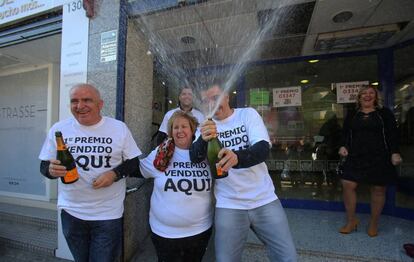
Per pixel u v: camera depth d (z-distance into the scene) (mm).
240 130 1896
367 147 2994
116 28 2984
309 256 2576
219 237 1832
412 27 3271
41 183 5215
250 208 1822
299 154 4383
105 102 2973
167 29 2639
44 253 3240
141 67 3275
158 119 3666
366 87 3100
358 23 3250
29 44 4195
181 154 1985
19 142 5551
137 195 3160
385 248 2703
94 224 2016
